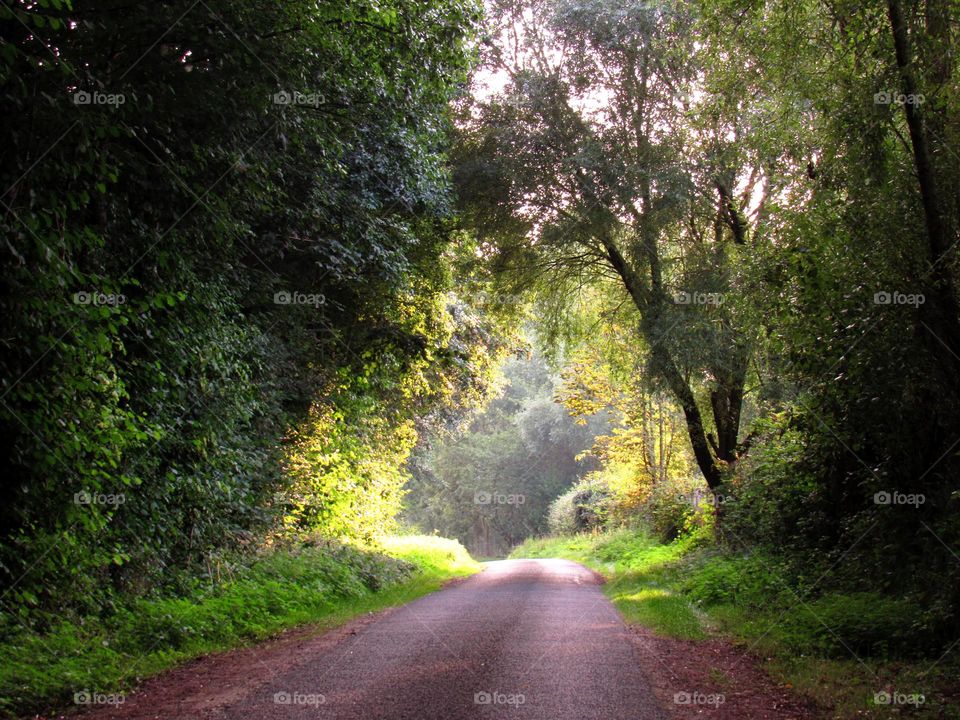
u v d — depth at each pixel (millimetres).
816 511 13594
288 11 9844
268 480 15992
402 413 24562
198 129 10781
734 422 21641
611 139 20203
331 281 17578
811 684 7098
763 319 12211
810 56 10750
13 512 8586
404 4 10898
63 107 8062
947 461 9867
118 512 10664
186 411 11906
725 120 17844
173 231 11352
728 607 12641
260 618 11641
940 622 8109
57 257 8000
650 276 21531
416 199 17141
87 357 9016
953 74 8914
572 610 13578
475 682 7449
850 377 9977
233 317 14094
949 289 8875
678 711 6414
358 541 21812
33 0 7781
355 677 7809
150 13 8609
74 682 7254
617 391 28984
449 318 23594
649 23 19469
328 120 13125
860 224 9789
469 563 36219
